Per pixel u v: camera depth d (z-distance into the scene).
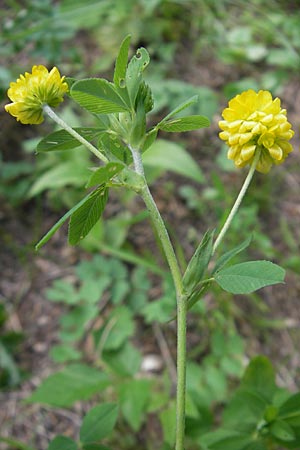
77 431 0.23
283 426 0.16
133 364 0.22
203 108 0.30
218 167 0.31
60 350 0.23
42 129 0.31
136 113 0.13
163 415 0.20
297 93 0.35
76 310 0.24
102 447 0.16
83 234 0.13
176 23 0.37
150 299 0.27
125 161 0.14
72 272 0.28
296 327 0.26
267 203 0.30
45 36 0.29
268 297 0.27
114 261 0.26
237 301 0.27
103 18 0.36
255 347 0.26
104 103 0.13
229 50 0.36
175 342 0.25
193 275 0.13
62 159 0.28
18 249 0.28
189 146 0.32
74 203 0.29
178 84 0.31
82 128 0.14
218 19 0.38
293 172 0.32
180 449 0.14
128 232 0.29
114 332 0.22
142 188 0.13
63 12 0.30
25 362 0.25
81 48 0.35
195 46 0.37
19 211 0.29
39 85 0.14
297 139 0.33
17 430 0.23
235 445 0.17
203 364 0.23
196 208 0.30
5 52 0.30
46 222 0.29
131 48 0.35
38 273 0.28
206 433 0.18
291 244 0.29
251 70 0.36
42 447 0.23
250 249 0.28
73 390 0.20
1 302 0.27
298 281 0.28
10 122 0.31
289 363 0.25
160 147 0.27
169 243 0.13
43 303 0.27
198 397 0.20
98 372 0.21
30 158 0.30
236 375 0.23
